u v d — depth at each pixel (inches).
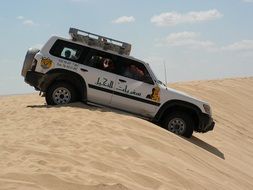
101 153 325.4
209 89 1027.3
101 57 512.7
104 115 462.6
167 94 511.2
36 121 431.8
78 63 507.5
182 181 317.7
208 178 356.2
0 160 283.7
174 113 514.0
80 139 357.1
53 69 503.5
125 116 471.5
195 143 531.8
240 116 892.0
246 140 722.2
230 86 1108.5
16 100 727.1
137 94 508.4
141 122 458.0
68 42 510.0
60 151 314.5
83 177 261.1
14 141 341.7
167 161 354.6
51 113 461.7
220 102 947.3
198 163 401.4
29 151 305.3
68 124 412.5
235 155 562.6
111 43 512.1
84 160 300.4
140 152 353.7
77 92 511.2
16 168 261.7
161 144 401.4
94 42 511.5
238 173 438.0
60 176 252.7
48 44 510.6
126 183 270.5
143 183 286.8
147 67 516.4
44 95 525.3
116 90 508.1
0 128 409.7
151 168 321.1
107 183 260.1
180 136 512.4
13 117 465.1
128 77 512.4
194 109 512.7
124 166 307.1
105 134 385.4
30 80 504.4
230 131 742.5
